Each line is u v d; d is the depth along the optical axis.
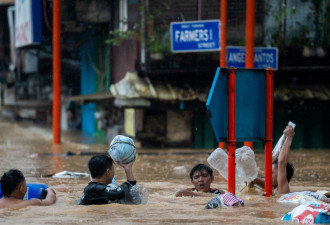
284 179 21.77
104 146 57.84
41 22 69.44
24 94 109.25
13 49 92.44
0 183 20.19
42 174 32.22
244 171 22.27
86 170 34.59
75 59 88.62
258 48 47.50
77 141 66.81
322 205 16.84
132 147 19.67
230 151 20.00
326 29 57.66
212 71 57.41
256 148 60.31
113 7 65.44
